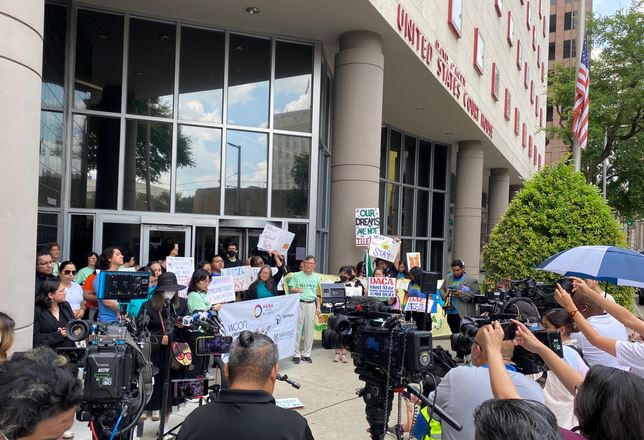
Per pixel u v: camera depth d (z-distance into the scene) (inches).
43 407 54.7
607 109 835.4
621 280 185.2
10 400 53.9
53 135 348.5
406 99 581.0
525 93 1091.3
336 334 127.6
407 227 755.4
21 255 175.0
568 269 181.0
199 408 90.5
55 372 58.6
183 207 405.7
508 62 885.8
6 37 171.3
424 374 116.8
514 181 1232.2
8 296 169.8
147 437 193.8
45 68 330.3
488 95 747.4
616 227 357.7
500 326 98.7
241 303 272.2
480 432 59.4
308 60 444.8
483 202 1565.0
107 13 392.2
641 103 801.6
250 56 428.1
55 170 355.6
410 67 481.1
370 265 379.6
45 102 329.7
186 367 200.7
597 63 857.5
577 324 133.2
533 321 125.6
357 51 415.8
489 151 854.5
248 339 93.0
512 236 371.9
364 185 419.8
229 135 419.2
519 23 987.3
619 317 140.0
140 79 399.5
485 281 391.2
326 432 208.1
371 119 420.2
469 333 119.4
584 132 504.1
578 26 512.1
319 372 298.7
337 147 429.1
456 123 681.0
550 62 2391.7
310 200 441.4
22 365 58.6
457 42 583.5
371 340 120.6
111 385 102.5
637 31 827.4
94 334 116.6
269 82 431.5
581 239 350.9
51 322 199.6
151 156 400.2
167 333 185.3
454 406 98.1
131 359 109.6
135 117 395.2
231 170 419.5
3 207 169.2
